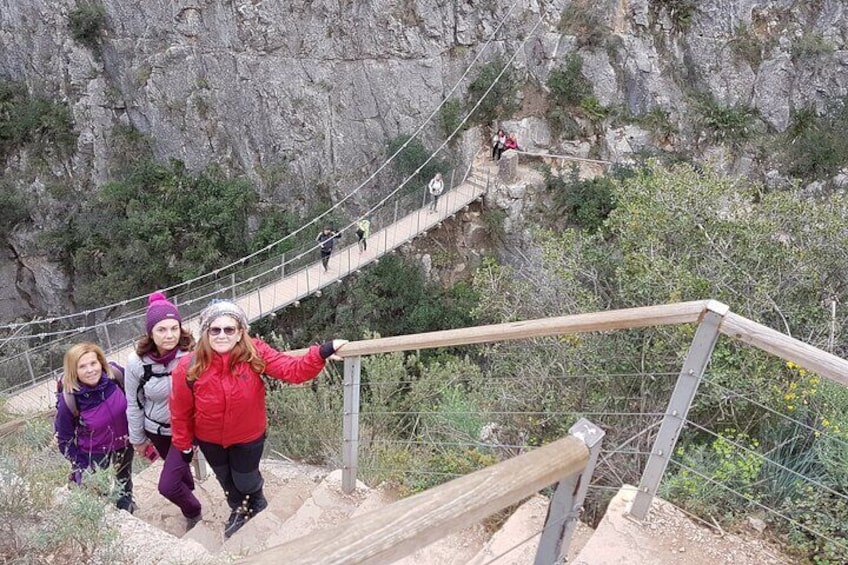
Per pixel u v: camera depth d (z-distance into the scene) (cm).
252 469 447
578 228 2406
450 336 351
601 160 2495
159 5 2648
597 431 188
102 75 2830
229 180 2745
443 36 2517
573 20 2472
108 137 2870
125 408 461
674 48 2477
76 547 322
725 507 367
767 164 2430
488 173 2461
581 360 602
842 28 2372
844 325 658
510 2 2470
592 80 2503
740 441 442
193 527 496
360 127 2648
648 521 339
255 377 417
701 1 2425
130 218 2686
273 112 2678
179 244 2717
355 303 2273
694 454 422
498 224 2423
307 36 2575
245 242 2722
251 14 2572
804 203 803
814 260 719
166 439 471
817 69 2388
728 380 488
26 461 389
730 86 2459
